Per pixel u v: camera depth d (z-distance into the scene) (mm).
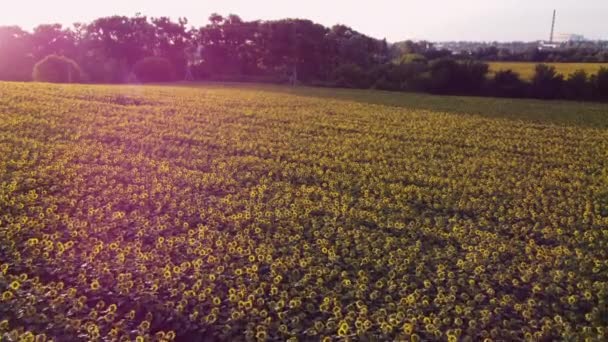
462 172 20375
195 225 13297
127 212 13969
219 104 37312
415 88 68812
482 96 63469
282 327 8438
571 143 28312
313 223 13430
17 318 8266
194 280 10031
